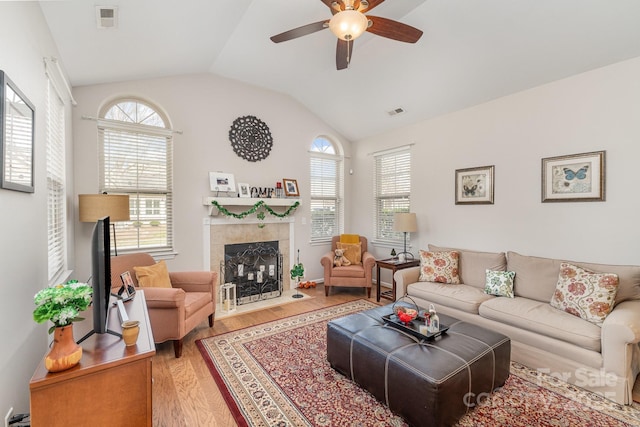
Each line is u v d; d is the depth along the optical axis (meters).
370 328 2.23
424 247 4.30
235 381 2.23
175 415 1.87
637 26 2.27
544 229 3.07
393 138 4.73
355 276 4.29
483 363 1.86
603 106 2.67
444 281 3.46
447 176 3.98
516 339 2.47
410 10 2.69
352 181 5.47
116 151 3.31
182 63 3.35
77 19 2.05
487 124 3.54
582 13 2.31
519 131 3.25
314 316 3.55
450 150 3.95
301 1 2.50
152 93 3.50
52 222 2.29
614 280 2.26
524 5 2.38
